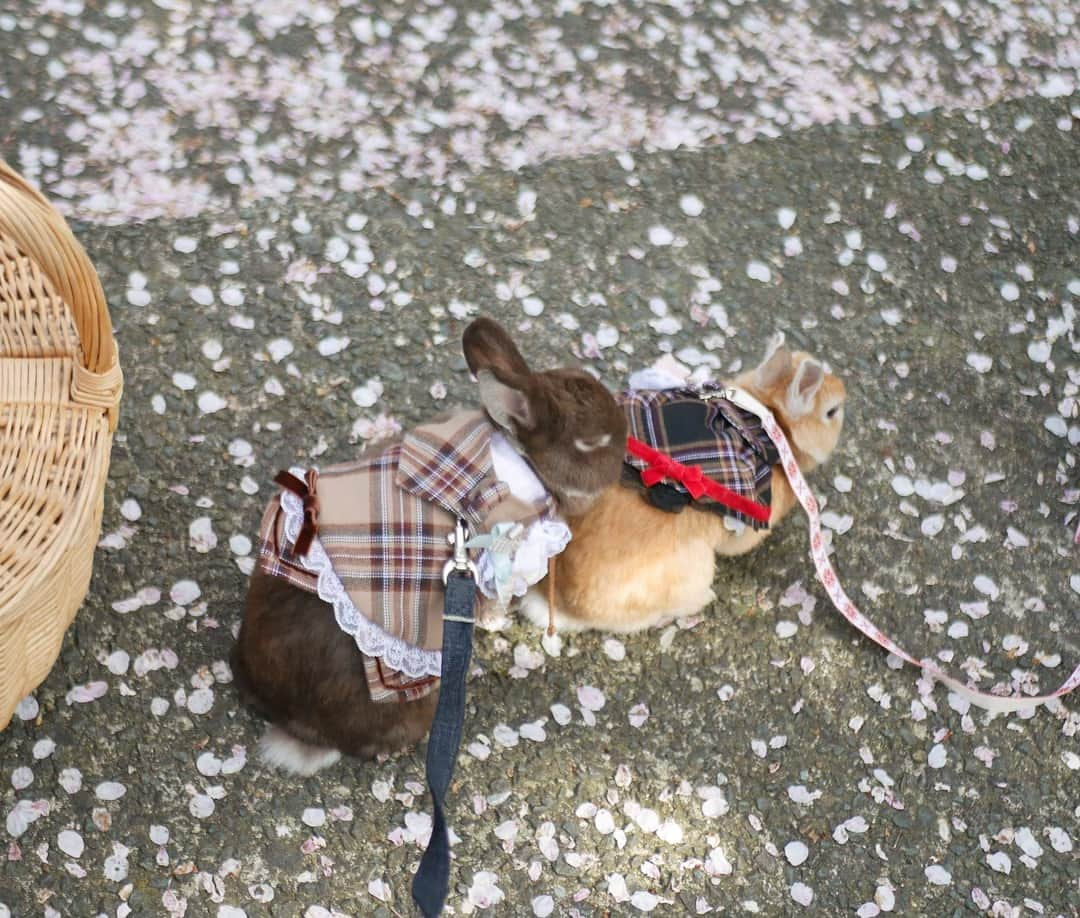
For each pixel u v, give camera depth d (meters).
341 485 2.77
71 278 2.50
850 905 3.30
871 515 3.91
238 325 3.91
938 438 4.10
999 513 4.00
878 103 4.89
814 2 5.14
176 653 3.36
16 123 4.22
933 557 3.88
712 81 4.82
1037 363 4.33
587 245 4.28
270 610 2.84
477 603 2.85
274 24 4.62
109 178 4.15
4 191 2.40
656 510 3.17
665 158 4.56
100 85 4.36
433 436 2.79
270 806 3.19
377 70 4.59
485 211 4.30
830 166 4.66
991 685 3.72
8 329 2.81
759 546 3.78
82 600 3.15
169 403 3.74
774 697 3.57
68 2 4.51
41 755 3.16
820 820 3.40
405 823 3.22
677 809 3.36
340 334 3.95
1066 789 3.57
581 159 4.50
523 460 2.81
